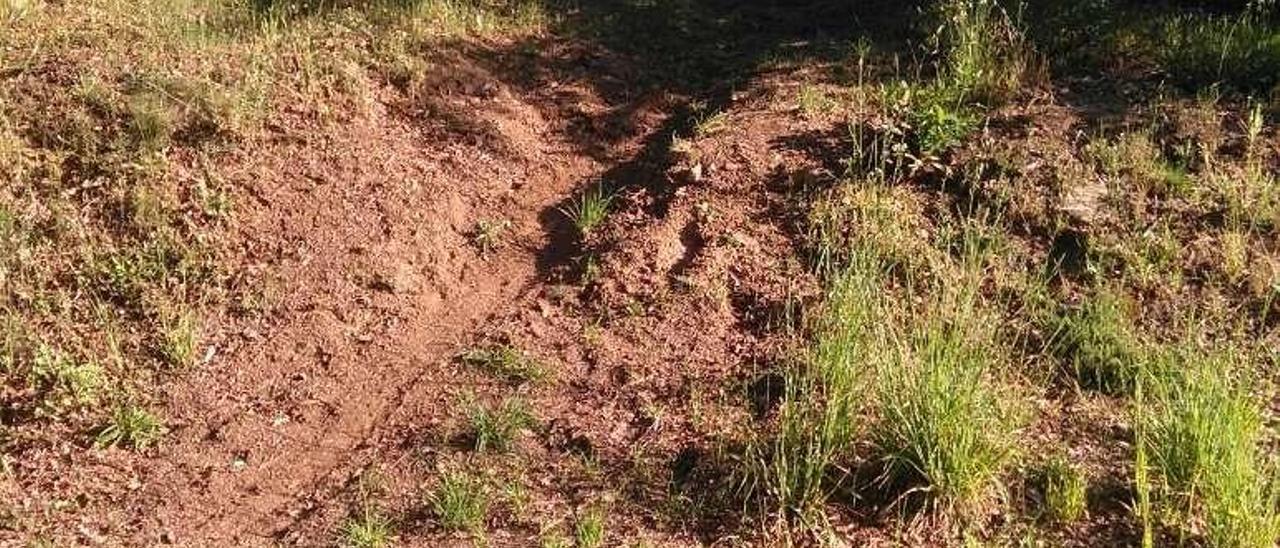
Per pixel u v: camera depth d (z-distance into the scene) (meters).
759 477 4.15
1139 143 5.92
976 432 4.03
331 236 5.81
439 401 4.82
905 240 5.48
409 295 5.53
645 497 4.21
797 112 6.73
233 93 6.41
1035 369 4.71
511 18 8.30
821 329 4.92
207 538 4.20
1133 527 3.92
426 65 7.23
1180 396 4.11
